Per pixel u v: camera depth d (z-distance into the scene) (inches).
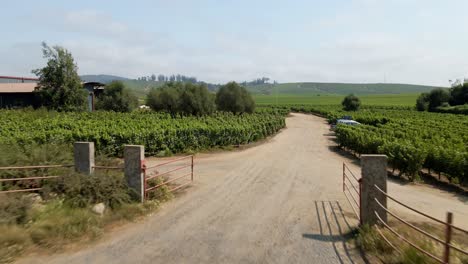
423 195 547.2
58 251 285.1
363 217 337.1
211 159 854.5
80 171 437.1
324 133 1743.4
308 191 531.8
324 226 364.8
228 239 323.3
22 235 291.0
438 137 993.5
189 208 423.2
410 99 6156.5
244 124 1293.1
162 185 489.4
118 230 340.8
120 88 2213.3
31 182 408.2
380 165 332.8
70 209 358.3
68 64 1797.5
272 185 569.0
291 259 281.3
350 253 293.3
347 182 607.5
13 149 462.9
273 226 363.3
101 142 827.4
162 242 312.2
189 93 1947.6
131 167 421.1
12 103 1819.6
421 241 287.7
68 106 1791.3
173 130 928.9
